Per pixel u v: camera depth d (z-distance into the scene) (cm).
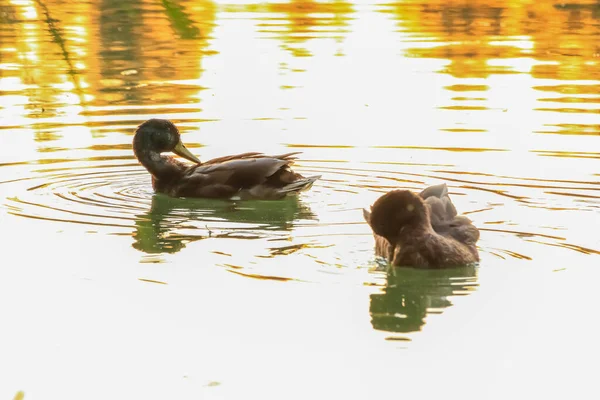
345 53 2262
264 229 1241
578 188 1360
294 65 2150
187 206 1364
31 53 2284
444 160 1511
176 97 1898
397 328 942
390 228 1085
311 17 2709
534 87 1955
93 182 1450
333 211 1314
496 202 1310
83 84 2012
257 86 1973
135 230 1237
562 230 1192
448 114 1761
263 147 1597
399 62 2175
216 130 1689
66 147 1600
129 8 2730
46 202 1348
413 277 1053
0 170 1479
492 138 1619
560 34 2484
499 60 2200
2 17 2655
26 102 1867
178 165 1453
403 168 1486
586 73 2072
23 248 1164
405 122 1720
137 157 1440
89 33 2473
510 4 2877
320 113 1780
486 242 1153
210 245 1175
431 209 1146
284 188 1380
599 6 2845
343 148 1584
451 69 2111
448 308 981
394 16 2725
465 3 2889
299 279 1056
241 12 2778
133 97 1902
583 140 1591
